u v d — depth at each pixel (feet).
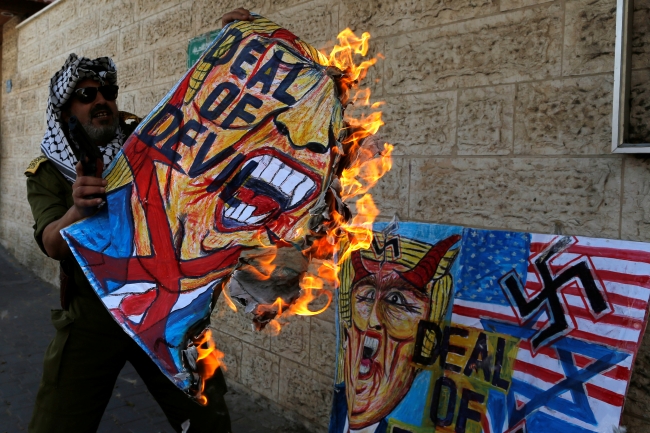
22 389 13.26
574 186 6.89
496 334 7.17
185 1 14.93
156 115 6.38
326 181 5.92
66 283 6.87
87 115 7.13
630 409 6.44
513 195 7.57
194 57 14.64
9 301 21.99
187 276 5.63
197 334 5.35
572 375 6.33
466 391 7.30
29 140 28.02
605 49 6.54
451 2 8.25
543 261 6.93
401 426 7.86
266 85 6.40
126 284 5.66
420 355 7.93
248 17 7.03
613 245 6.32
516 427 6.67
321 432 10.87
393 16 9.18
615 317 6.14
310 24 10.92
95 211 5.98
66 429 6.86
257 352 12.58
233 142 6.21
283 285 5.49
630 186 6.36
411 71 8.93
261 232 5.79
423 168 8.80
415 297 8.21
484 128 7.90
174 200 6.01
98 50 20.18
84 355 6.89
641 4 6.16
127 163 6.15
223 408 7.72
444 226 8.22
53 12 24.26
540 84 7.21
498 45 7.68
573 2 6.81
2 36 32.89
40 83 26.27
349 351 8.96
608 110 6.53
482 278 7.52
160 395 7.52
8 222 31.35
